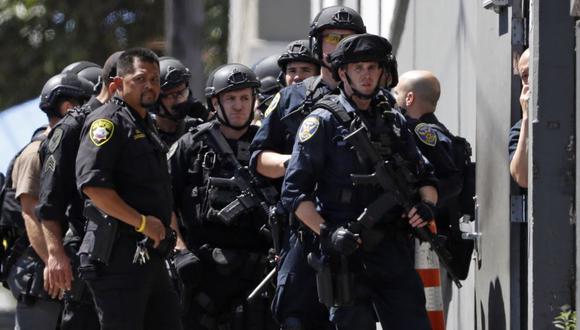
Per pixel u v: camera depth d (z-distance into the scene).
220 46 97.75
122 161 24.12
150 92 24.33
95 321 25.78
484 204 25.30
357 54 22.08
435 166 24.16
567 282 22.16
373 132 22.45
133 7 96.38
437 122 26.45
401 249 22.77
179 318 25.06
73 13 95.44
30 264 28.09
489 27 25.17
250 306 27.09
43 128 29.05
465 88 29.05
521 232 23.67
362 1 47.12
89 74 32.19
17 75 96.31
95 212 24.05
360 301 22.72
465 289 28.31
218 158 27.34
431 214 22.28
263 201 27.11
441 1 32.34
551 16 22.12
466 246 26.03
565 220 22.14
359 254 22.53
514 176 23.14
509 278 23.66
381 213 22.14
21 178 27.73
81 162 23.88
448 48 31.22
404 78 26.52
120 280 23.92
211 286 27.30
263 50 61.81
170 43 48.19
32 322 28.03
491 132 24.86
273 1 63.31
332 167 22.56
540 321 22.19
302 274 23.72
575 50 22.05
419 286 22.81
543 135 22.14
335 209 22.61
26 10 95.50
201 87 48.16
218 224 27.30
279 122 24.81
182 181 27.59
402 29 38.69
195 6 48.06
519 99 23.77
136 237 24.06
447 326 30.45
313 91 24.62
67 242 25.31
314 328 24.02
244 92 27.42
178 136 29.50
